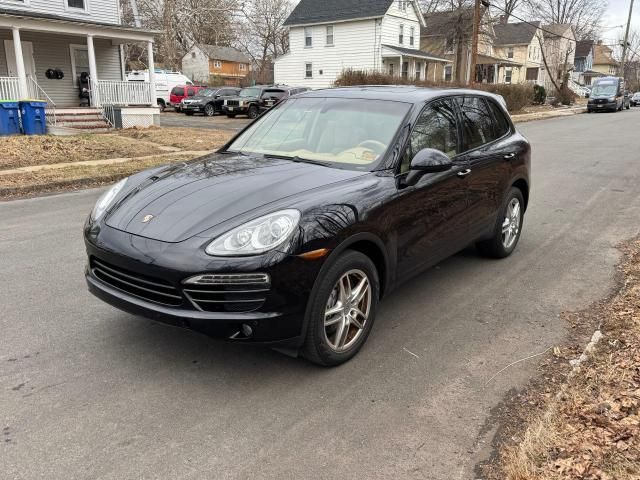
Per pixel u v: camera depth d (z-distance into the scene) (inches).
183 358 141.7
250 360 141.6
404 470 102.9
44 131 610.2
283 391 128.1
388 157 154.6
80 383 129.0
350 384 132.1
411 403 124.7
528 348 151.7
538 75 2443.4
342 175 147.0
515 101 1369.3
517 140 227.5
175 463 103.3
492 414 121.0
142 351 144.6
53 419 115.3
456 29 1588.3
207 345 148.7
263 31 2780.5
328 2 1551.4
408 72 1541.6
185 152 538.9
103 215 141.4
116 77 914.7
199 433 112.3
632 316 164.2
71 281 193.9
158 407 120.7
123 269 127.2
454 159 179.2
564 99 1876.2
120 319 163.3
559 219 300.2
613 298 186.7
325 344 132.5
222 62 2768.2
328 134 169.3
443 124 179.9
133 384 129.3
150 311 123.3
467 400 126.3
